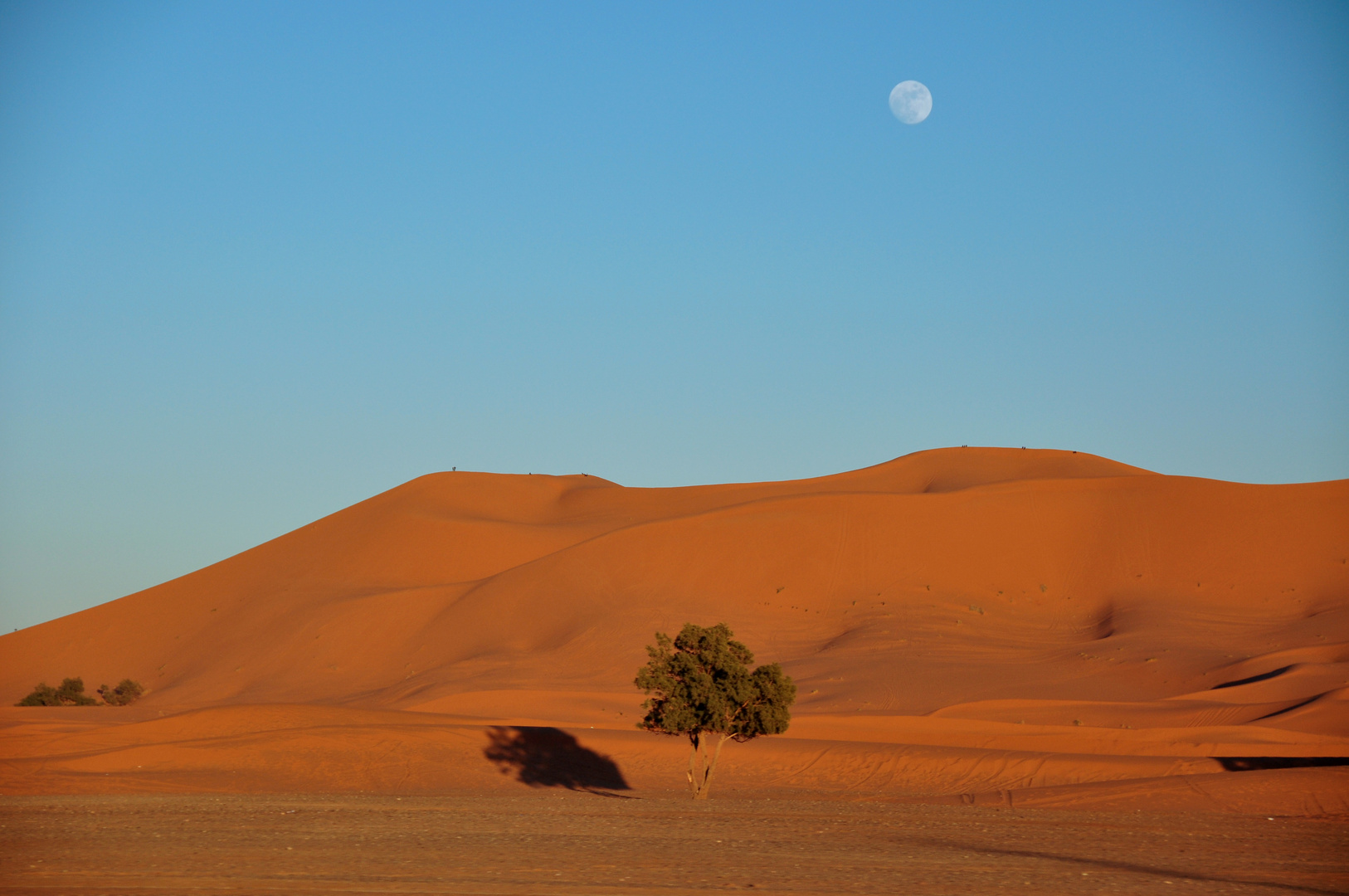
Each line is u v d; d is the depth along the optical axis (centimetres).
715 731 3359
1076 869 1833
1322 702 5353
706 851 1984
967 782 3716
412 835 2161
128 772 3734
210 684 9450
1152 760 3875
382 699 7656
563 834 2223
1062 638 8319
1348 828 2472
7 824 2289
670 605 9081
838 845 2100
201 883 1575
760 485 13838
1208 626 8162
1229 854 2042
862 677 6994
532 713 6366
